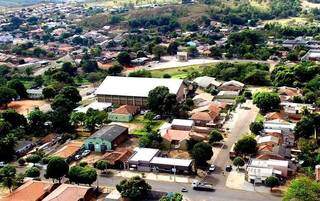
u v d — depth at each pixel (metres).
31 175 129.88
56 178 123.94
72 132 168.00
